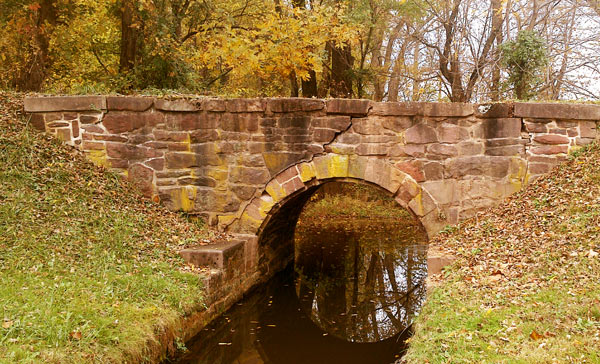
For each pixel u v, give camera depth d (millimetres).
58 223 6941
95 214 7539
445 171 8156
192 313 6527
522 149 7977
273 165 8594
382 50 21953
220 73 16688
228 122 8672
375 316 8898
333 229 16203
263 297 9602
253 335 7855
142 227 7887
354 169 8328
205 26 12812
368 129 8250
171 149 8820
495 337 4484
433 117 8125
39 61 12789
